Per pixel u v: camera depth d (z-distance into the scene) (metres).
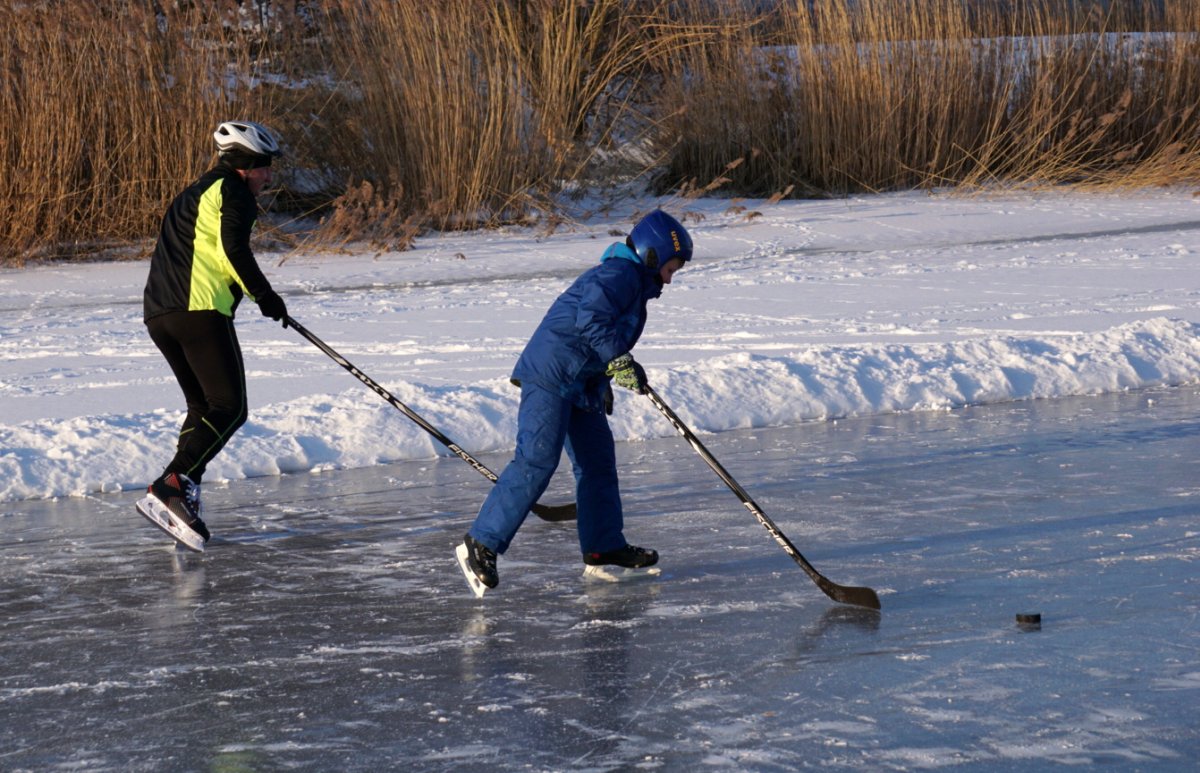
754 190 33.03
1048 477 9.90
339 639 6.79
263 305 8.77
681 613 7.06
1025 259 22.17
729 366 13.18
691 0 33.19
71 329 18.12
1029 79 33.91
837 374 13.20
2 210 25.47
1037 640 6.37
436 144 28.95
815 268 22.11
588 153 31.62
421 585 7.77
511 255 25.33
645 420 12.16
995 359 13.92
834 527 8.74
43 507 10.05
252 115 27.56
